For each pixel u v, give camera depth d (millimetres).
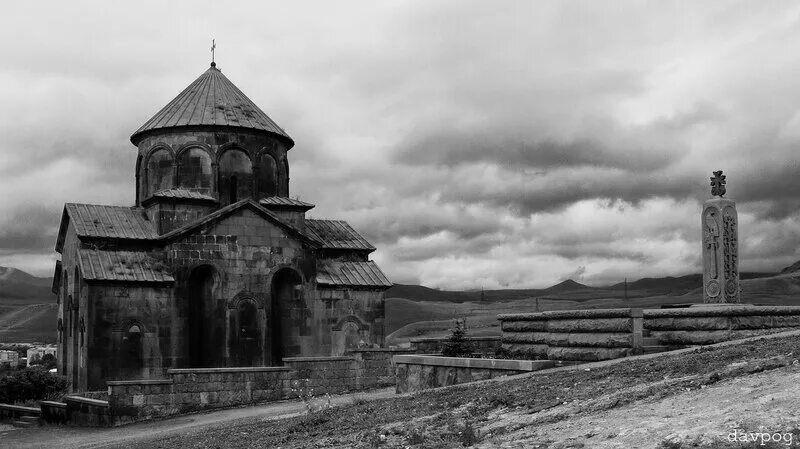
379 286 43250
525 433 11938
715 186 23859
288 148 46156
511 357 23594
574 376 16188
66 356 42094
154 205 40469
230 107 44031
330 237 45875
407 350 31656
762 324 20219
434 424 14133
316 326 41688
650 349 19562
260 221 40250
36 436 26906
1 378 39500
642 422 11023
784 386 11609
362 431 14906
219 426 22359
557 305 177875
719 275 23250
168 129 42375
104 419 28062
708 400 11656
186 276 38312
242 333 39156
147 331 37344
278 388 29672
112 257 38156
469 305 188125
